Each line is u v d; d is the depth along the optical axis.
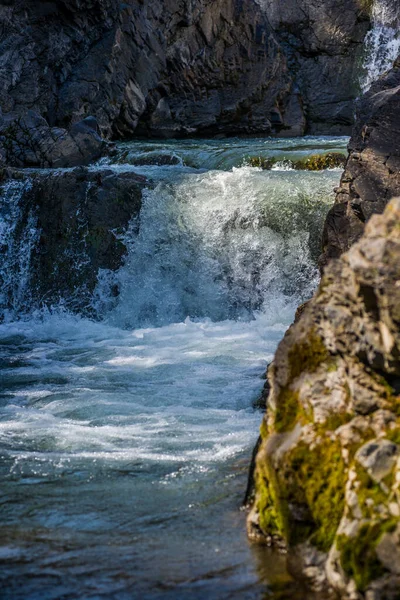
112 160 23.34
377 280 4.11
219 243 17.92
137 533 5.26
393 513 3.99
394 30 31.28
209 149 23.56
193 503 5.79
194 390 10.07
